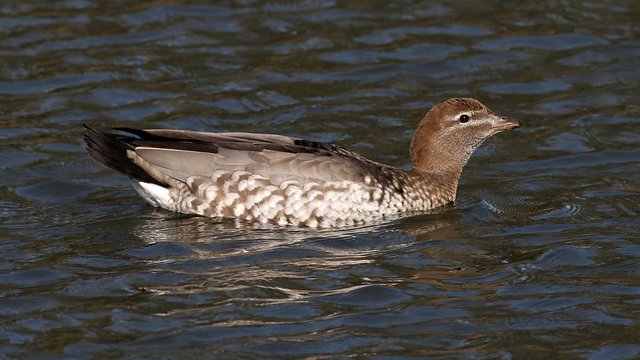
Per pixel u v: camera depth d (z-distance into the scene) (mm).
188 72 19672
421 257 13852
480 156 17438
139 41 20500
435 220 15078
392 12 21703
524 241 14312
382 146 17500
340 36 20875
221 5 21797
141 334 11828
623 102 18891
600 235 14398
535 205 15562
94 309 12352
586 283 13047
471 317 12289
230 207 14781
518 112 18656
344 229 14750
